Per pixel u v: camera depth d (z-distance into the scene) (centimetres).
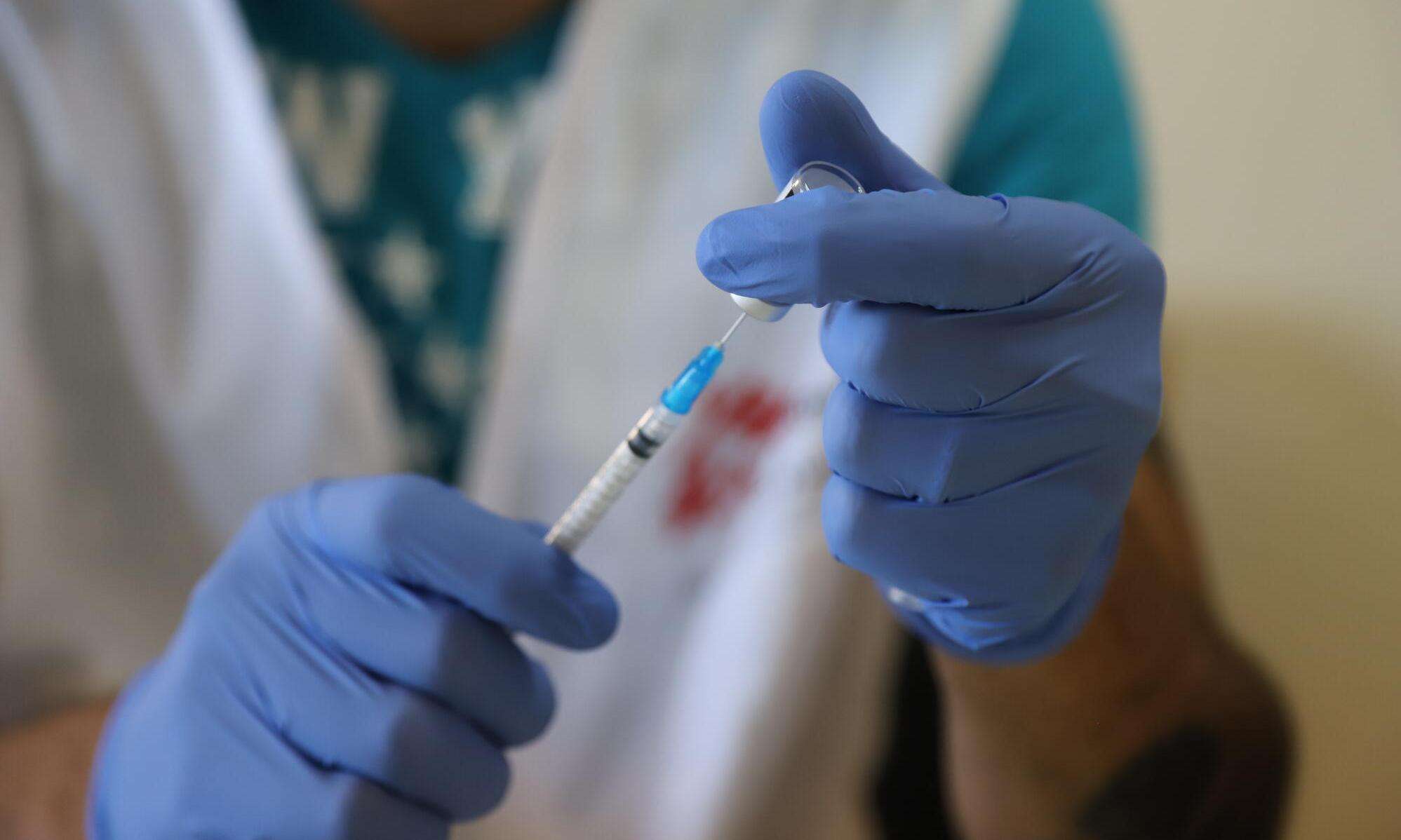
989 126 48
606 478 39
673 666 51
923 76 48
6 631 48
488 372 50
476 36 49
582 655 51
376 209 49
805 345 49
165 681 41
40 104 46
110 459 48
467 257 49
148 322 48
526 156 49
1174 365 67
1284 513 66
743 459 49
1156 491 47
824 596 50
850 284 34
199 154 48
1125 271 35
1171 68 65
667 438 38
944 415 36
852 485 37
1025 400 35
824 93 36
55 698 49
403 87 49
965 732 46
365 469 49
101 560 49
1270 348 65
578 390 49
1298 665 67
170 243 48
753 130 48
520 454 49
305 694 40
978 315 35
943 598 38
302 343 48
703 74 48
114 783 41
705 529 50
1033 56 48
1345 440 64
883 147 36
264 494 49
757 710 50
